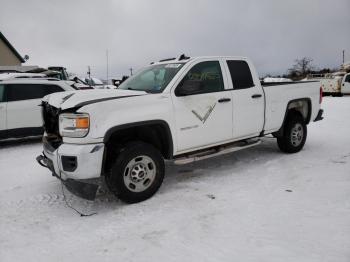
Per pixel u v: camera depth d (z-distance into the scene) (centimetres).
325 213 394
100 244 355
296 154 680
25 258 336
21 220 422
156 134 489
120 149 442
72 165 420
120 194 441
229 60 570
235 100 557
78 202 475
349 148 720
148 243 351
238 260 310
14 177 607
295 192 468
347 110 1462
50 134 493
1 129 834
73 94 464
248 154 693
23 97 857
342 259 302
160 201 459
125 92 473
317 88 724
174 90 491
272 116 624
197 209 427
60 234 382
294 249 322
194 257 320
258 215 400
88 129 416
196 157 519
